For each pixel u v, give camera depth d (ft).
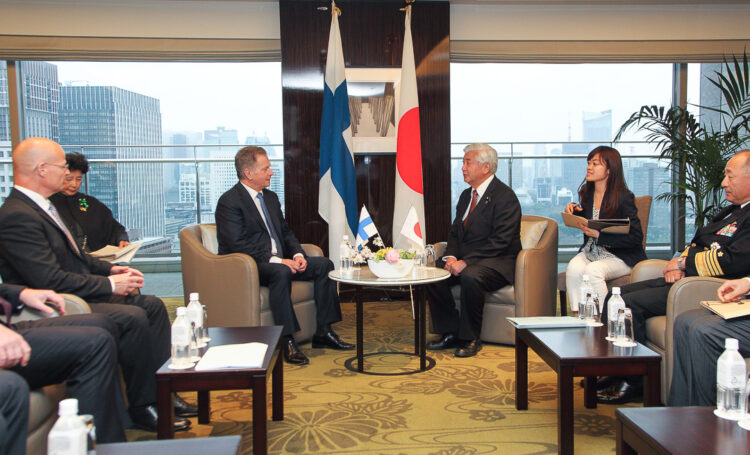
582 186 11.09
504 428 7.06
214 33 15.35
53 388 5.62
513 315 10.62
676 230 17.43
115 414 5.73
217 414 7.66
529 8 15.92
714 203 14.47
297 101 15.11
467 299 10.28
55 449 3.14
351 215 14.19
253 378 5.44
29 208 6.84
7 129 15.46
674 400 6.63
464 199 11.83
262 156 10.99
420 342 9.52
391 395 8.33
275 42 15.42
